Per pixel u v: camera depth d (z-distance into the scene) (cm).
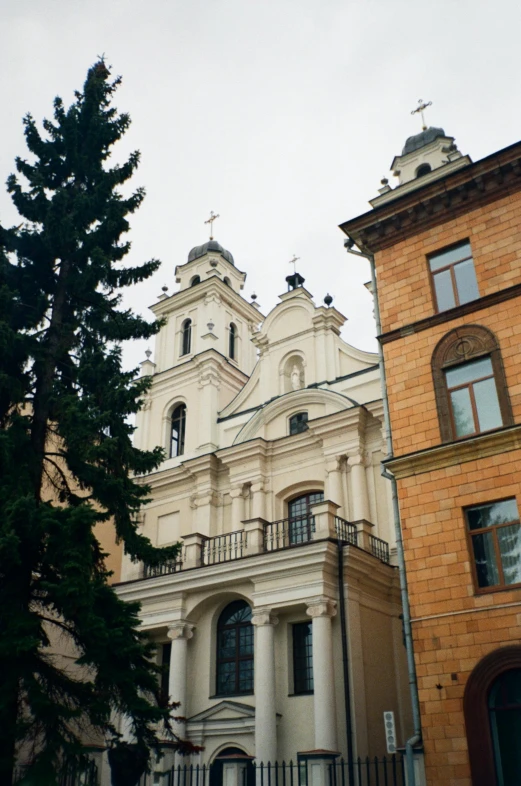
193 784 2005
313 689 1983
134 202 1714
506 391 1563
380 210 1881
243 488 2658
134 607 1368
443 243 1798
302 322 2842
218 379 3084
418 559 1545
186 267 3566
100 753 1593
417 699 1467
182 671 2155
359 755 1800
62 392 1514
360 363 2639
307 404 2645
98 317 1636
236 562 2116
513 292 1630
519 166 1698
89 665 1341
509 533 1462
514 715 1341
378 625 2097
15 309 1518
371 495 2375
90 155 1758
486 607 1425
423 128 2848
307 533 2444
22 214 1636
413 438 1659
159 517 2886
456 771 1352
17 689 1205
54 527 1259
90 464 1474
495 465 1513
